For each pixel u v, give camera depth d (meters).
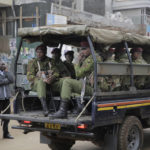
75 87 5.29
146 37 6.30
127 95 5.53
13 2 14.46
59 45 6.86
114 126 5.34
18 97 5.89
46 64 6.08
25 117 5.29
